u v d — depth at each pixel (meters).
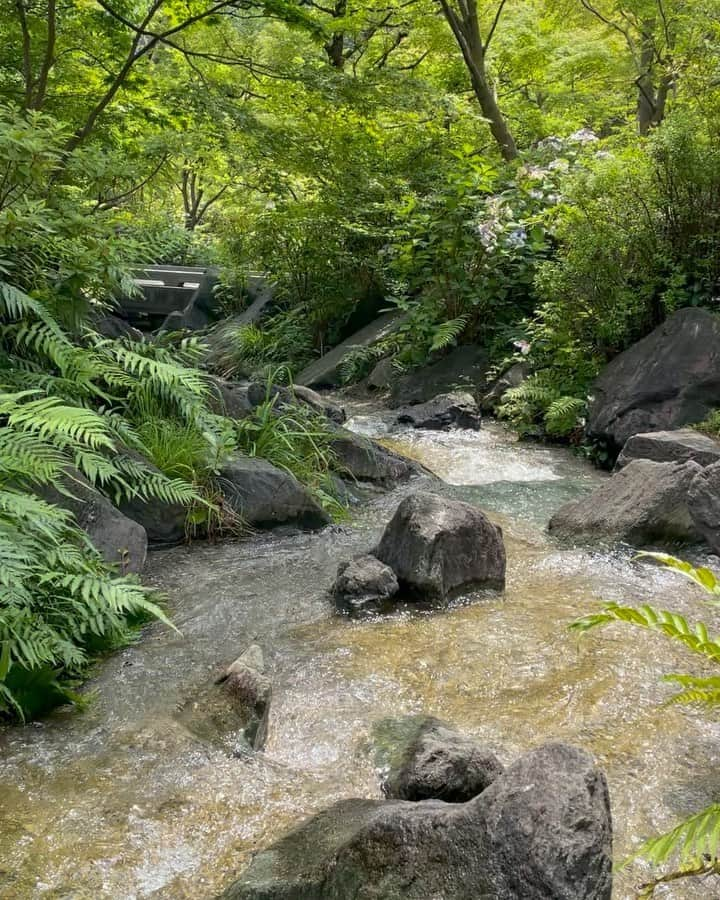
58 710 3.30
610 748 3.06
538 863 2.04
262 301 14.02
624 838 2.59
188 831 2.62
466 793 2.73
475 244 10.04
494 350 9.89
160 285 15.24
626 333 8.20
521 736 3.15
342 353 11.48
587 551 5.02
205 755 3.02
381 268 12.37
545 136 14.90
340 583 4.38
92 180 5.84
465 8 12.82
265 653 3.80
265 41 13.47
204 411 5.66
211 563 4.86
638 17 13.56
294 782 2.89
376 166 12.07
